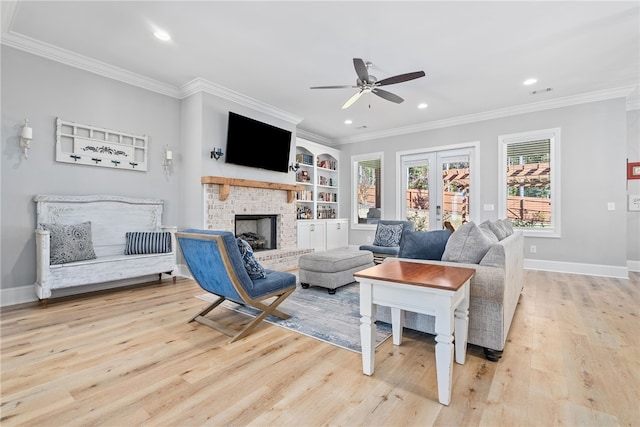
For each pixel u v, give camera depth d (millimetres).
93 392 1548
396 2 2449
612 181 4340
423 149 5988
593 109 4434
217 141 4305
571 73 3756
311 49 3197
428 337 2256
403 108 5031
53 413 1385
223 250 2115
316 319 2617
